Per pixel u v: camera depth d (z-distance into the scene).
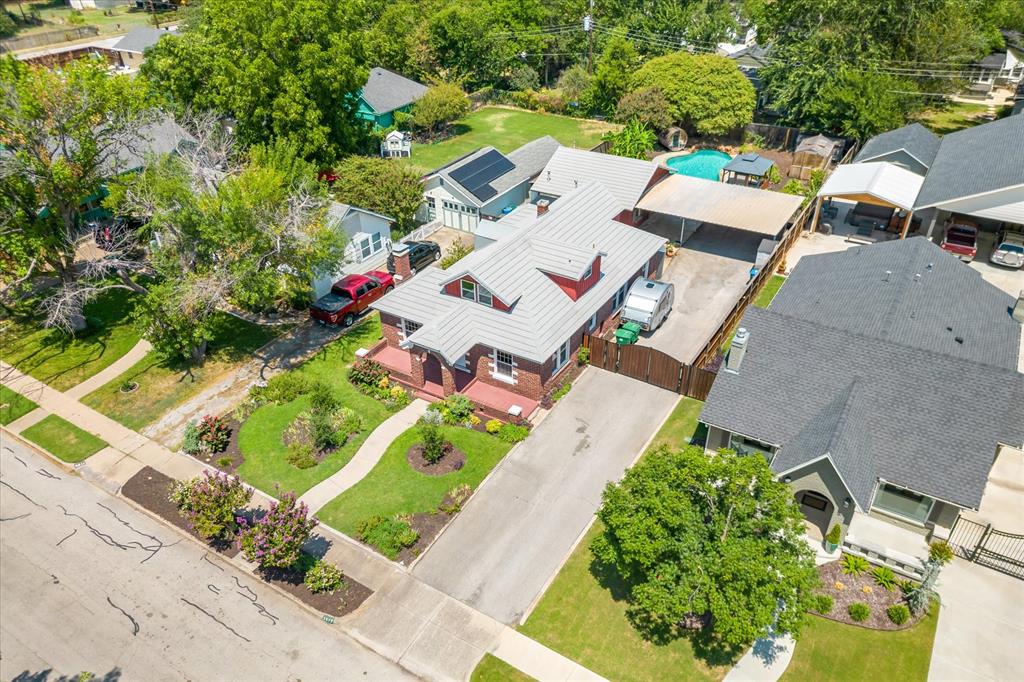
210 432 29.73
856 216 49.22
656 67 65.62
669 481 20.81
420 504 26.45
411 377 32.69
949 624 21.53
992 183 40.62
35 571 24.47
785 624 18.72
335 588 23.41
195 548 25.36
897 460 23.69
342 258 36.78
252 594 23.47
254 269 32.44
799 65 62.66
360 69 52.41
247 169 37.75
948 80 61.78
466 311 32.28
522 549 24.55
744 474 20.39
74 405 32.72
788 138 63.91
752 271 42.03
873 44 61.00
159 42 50.81
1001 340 29.14
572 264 33.16
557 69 92.69
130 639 22.03
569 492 26.86
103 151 38.97
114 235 38.56
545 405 31.48
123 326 38.62
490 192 47.84
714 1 82.50
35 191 34.19
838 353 26.38
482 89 82.62
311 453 29.08
